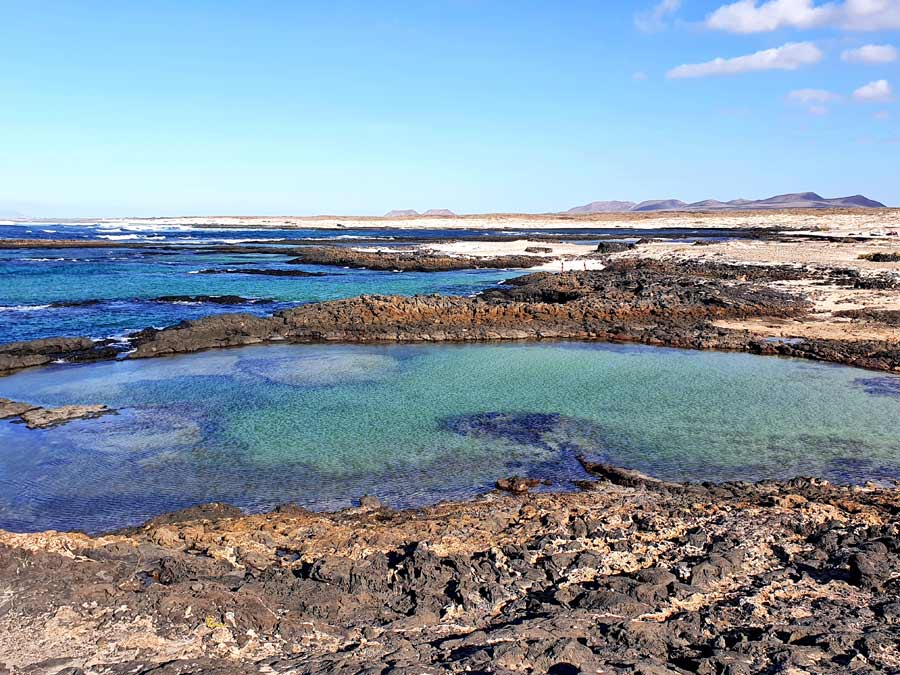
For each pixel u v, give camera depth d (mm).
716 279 46406
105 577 9203
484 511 13086
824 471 16062
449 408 20906
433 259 65312
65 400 21859
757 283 44125
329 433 18641
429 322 34000
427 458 16828
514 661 7398
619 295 38719
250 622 8297
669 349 29984
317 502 14359
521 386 23484
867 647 7734
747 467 16328
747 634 8242
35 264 65000
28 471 16047
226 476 15742
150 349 28438
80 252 81375
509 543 11352
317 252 72000
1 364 25625
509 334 32531
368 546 11258
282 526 12297
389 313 34375
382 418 19922
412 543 11344
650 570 9898
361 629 8398
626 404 21375
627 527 11984
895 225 99750
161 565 9812
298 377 24750
